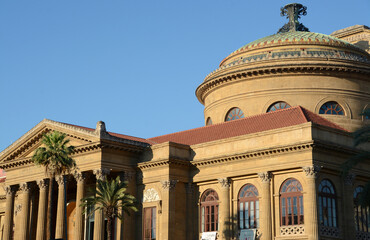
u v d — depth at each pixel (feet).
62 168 173.47
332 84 196.85
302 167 150.61
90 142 175.32
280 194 156.66
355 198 161.27
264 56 202.90
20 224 211.61
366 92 200.34
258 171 160.04
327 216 151.53
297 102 195.52
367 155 124.77
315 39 205.77
